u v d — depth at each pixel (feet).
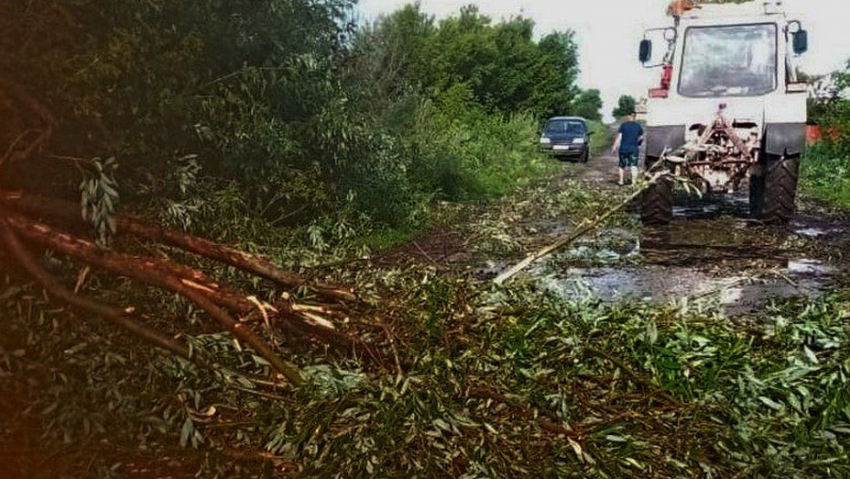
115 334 12.32
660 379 12.87
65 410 10.38
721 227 35.12
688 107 35.73
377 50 47.03
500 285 16.40
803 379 13.03
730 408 12.00
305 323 13.61
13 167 14.23
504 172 59.77
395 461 10.65
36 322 12.04
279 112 25.30
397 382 11.75
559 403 11.68
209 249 14.15
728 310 20.08
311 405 11.44
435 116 57.67
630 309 15.62
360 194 30.09
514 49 109.29
